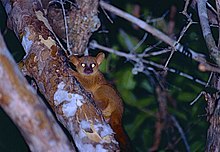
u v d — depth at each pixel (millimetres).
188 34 15586
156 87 16016
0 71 6816
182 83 16078
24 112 6934
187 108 16281
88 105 9242
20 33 10445
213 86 11531
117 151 8930
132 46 16328
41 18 10547
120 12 12453
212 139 10812
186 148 15758
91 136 8961
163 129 16516
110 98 11242
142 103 16047
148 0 16688
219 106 10742
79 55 12422
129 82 16000
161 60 16172
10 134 16719
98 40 16094
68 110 9219
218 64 9938
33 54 9977
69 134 9992
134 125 16109
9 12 11117
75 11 12117
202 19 10641
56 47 9992
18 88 6891
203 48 15562
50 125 7098
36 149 7117
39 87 9867
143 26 12273
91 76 11430
